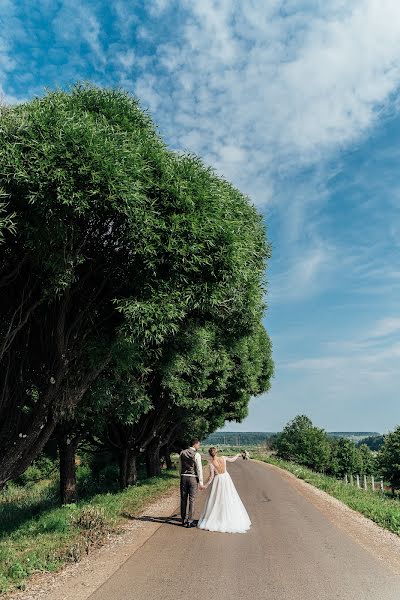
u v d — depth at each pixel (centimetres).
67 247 796
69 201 700
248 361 2902
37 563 729
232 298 1059
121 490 1948
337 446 7706
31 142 691
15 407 977
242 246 966
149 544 882
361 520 1244
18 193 705
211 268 875
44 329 977
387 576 696
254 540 932
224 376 2408
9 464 937
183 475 1091
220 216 883
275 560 776
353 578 680
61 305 912
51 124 708
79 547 832
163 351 1403
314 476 3077
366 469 7294
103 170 716
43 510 1466
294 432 8081
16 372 981
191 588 624
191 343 1419
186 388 1928
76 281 909
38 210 714
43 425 1015
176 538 937
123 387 1377
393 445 4809
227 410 3431
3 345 857
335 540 953
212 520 1029
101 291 991
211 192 887
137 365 1132
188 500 1140
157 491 1789
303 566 742
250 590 619
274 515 1274
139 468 3572
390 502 1934
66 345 947
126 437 2128
